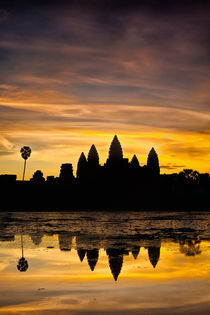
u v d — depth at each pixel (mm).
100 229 29719
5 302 9711
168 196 79438
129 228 30781
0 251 18297
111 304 9547
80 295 10367
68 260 15797
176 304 9500
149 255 17125
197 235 25844
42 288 11125
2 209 61469
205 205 71562
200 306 9320
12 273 13188
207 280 12023
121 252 18016
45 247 19719
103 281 12016
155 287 11203
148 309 9125
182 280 12047
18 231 27938
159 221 38531
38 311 9016
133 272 13398
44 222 36531
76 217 44312
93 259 16031
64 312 8945
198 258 16234
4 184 77562
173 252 18016
